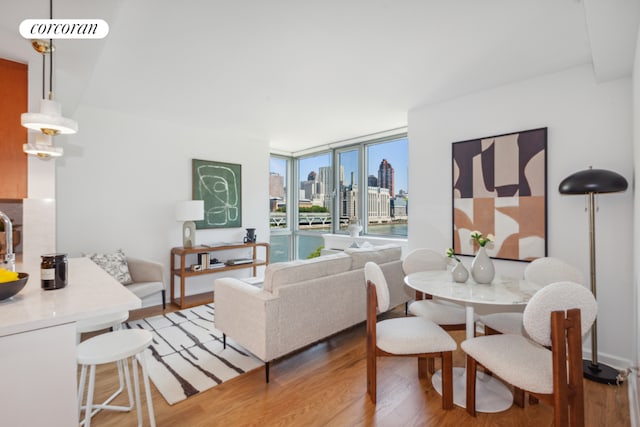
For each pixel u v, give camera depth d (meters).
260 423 1.80
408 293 3.54
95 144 3.69
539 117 2.80
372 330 1.99
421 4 1.80
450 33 2.11
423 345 1.90
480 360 1.74
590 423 1.81
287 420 1.82
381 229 4.96
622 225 2.40
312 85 3.03
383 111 3.80
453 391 2.11
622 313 2.39
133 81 2.92
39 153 1.90
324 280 2.57
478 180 3.17
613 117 2.44
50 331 1.12
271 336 2.21
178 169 4.36
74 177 3.55
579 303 1.48
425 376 2.30
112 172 3.80
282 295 2.28
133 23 1.98
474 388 1.85
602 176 2.13
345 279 2.75
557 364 1.43
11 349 1.06
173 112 3.87
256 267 5.29
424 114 3.64
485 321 2.35
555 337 1.43
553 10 1.85
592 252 2.28
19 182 2.17
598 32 1.80
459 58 2.47
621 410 1.92
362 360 2.58
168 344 2.84
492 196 3.07
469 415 1.86
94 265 2.21
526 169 2.86
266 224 5.42
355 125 4.42
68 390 1.16
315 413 1.89
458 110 3.35
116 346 1.47
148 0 1.74
